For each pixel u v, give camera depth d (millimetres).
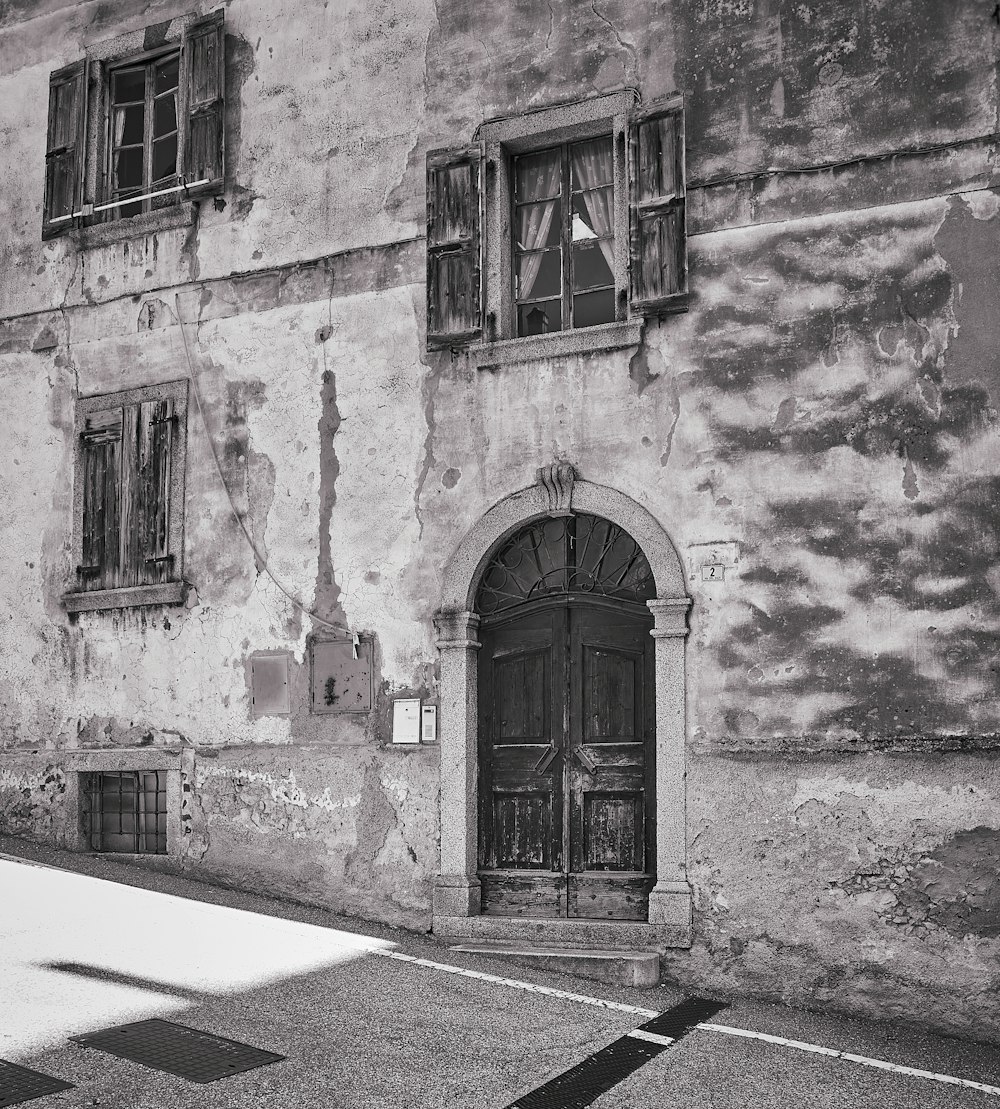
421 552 8672
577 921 7918
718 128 8039
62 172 10414
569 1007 6859
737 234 7918
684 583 7812
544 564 8445
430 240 8781
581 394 8266
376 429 8938
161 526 9672
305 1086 5367
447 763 8352
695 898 7578
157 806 9594
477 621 8492
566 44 8570
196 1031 5902
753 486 7723
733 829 7539
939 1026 6953
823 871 7312
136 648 9703
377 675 8711
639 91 8289
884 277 7555
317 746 8867
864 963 7156
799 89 7867
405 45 9164
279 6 9688
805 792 7402
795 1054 6410
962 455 7281
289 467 9242
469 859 8266
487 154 8734
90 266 10289
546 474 8211
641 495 8000
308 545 9094
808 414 7641
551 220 8750
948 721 7148
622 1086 5742
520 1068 5828
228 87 9828
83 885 8648
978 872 6984
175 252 9898
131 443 9922
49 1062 5348
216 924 7938
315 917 8484
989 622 7121
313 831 8789
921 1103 5812
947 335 7387
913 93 7590
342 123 9336
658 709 7797
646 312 8055
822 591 7496
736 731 7602
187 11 10055
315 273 9305
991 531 7168
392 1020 6344
